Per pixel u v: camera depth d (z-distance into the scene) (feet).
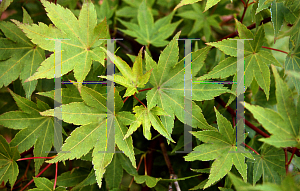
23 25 1.71
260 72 1.77
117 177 1.87
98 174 1.68
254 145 1.95
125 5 2.34
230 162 1.73
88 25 1.76
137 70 1.70
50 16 1.72
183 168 2.01
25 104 1.80
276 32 1.77
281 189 1.52
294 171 1.81
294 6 1.76
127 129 1.71
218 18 2.30
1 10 1.81
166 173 2.03
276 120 1.62
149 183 1.81
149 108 1.71
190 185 1.97
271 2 1.75
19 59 1.82
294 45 1.78
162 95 1.75
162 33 2.10
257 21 1.80
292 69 1.79
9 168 1.79
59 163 2.07
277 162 1.82
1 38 1.80
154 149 2.00
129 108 1.83
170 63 1.76
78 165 1.92
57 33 1.73
